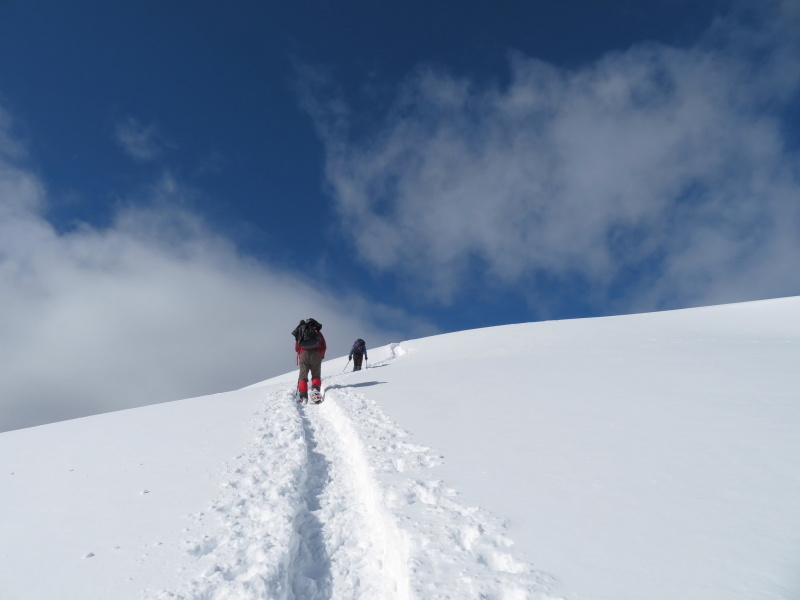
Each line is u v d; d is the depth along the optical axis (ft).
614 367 25.80
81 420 26.21
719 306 85.10
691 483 8.64
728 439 10.99
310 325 28.48
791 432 11.05
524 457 11.27
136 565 7.60
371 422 17.08
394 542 7.98
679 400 15.66
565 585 5.75
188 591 6.75
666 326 71.51
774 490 7.99
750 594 5.21
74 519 9.71
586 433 12.85
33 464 14.85
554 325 91.76
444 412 17.92
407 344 102.37
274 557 7.76
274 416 21.43
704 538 6.59
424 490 9.52
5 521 9.76
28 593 6.78
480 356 55.98
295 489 11.35
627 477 9.27
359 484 12.46
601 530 7.14
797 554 5.95
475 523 7.78
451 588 5.99
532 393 20.08
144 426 20.95
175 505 10.37
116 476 12.78
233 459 14.03
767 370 19.85
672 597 5.30
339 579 8.18
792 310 66.49
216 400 29.99
